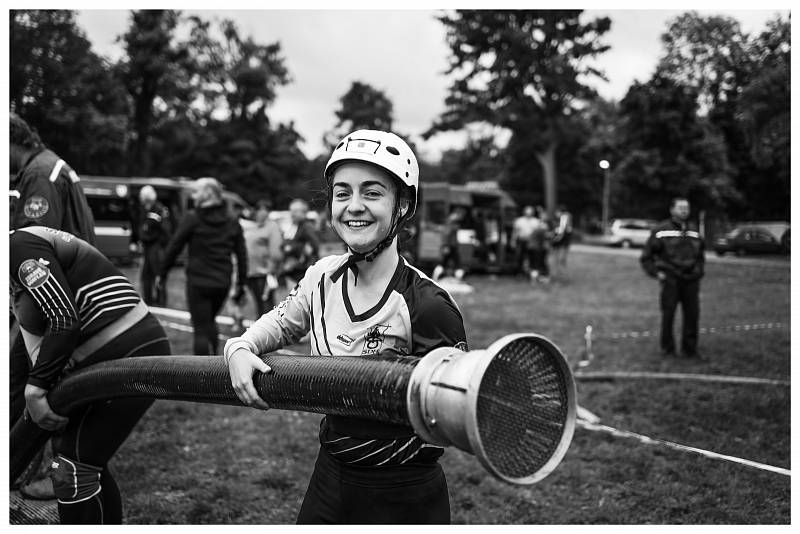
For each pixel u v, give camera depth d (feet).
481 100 145.79
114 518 9.57
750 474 13.76
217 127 170.91
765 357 25.07
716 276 59.52
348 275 6.48
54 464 8.96
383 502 6.30
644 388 20.39
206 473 13.71
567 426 5.56
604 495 12.94
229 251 20.24
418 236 59.62
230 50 171.22
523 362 5.33
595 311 39.09
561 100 144.36
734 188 95.20
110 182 68.95
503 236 68.28
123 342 9.01
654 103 98.73
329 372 5.77
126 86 132.57
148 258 35.81
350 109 239.30
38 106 93.04
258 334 6.68
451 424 4.96
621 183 117.80
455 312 6.24
